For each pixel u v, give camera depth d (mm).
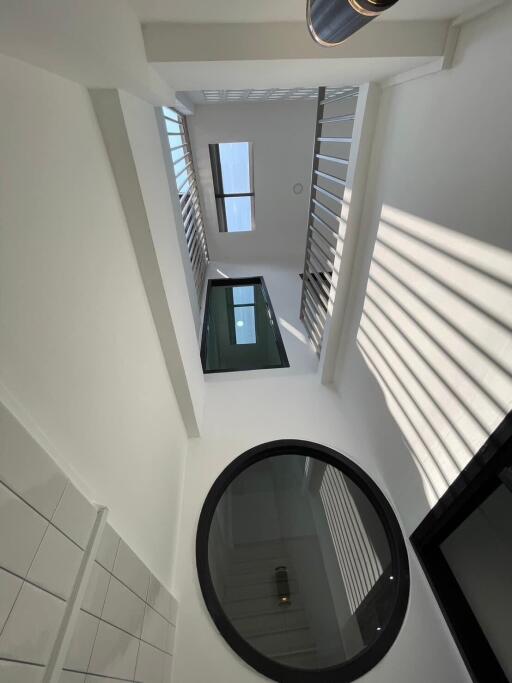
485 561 1204
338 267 1957
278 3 789
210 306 3820
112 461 950
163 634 1207
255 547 2270
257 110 3486
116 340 1044
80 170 861
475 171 916
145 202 1173
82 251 852
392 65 1059
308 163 3857
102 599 795
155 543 1281
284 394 2408
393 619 1367
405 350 1422
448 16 907
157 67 925
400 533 1594
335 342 2270
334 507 2223
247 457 1962
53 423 672
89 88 914
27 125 639
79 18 488
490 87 835
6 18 397
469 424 1080
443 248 1092
